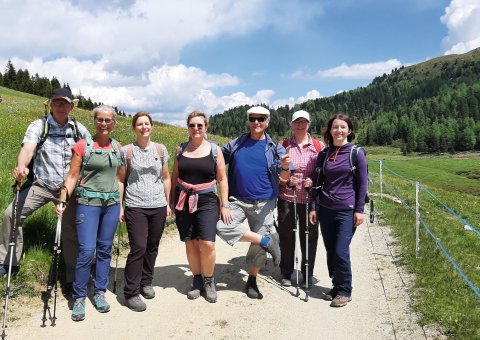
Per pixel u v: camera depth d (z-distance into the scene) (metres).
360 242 8.73
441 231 9.90
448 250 8.05
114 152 5.19
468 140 175.50
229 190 5.94
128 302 5.36
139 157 5.41
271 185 5.80
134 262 5.35
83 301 5.06
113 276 6.39
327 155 5.68
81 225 5.07
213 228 5.52
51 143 5.42
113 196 5.20
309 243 6.37
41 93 119.25
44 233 6.63
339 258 5.57
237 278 6.59
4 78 116.19
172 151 18.86
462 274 5.79
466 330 4.74
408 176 55.97
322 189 5.74
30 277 5.58
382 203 13.29
